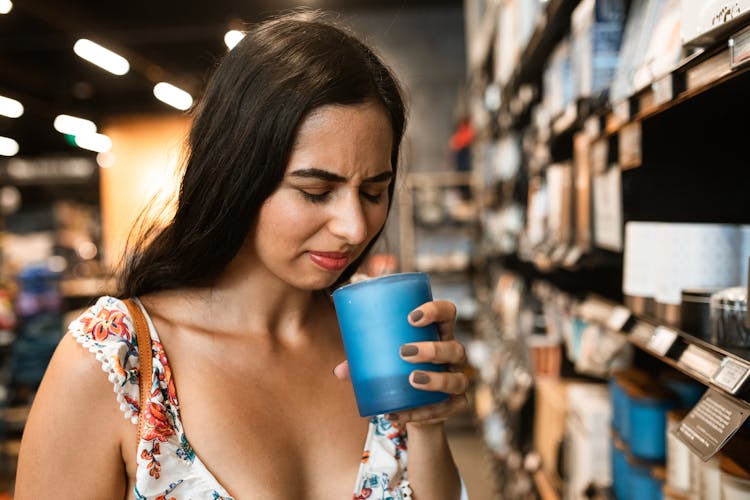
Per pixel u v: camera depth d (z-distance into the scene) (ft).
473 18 18.13
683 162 4.97
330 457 3.47
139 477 3.09
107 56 18.22
